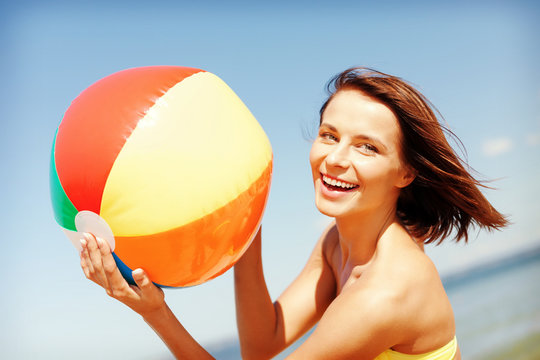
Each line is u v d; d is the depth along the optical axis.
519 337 10.43
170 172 1.54
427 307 1.67
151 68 1.78
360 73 1.83
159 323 1.77
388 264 1.70
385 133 1.71
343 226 1.88
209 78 1.80
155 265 1.62
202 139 1.59
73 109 1.68
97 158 1.54
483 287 14.34
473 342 10.48
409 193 1.94
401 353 1.71
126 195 1.53
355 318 1.59
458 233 2.03
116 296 1.66
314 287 2.29
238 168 1.65
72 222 1.64
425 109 1.76
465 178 1.83
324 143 1.79
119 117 1.57
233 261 1.81
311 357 1.64
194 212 1.56
